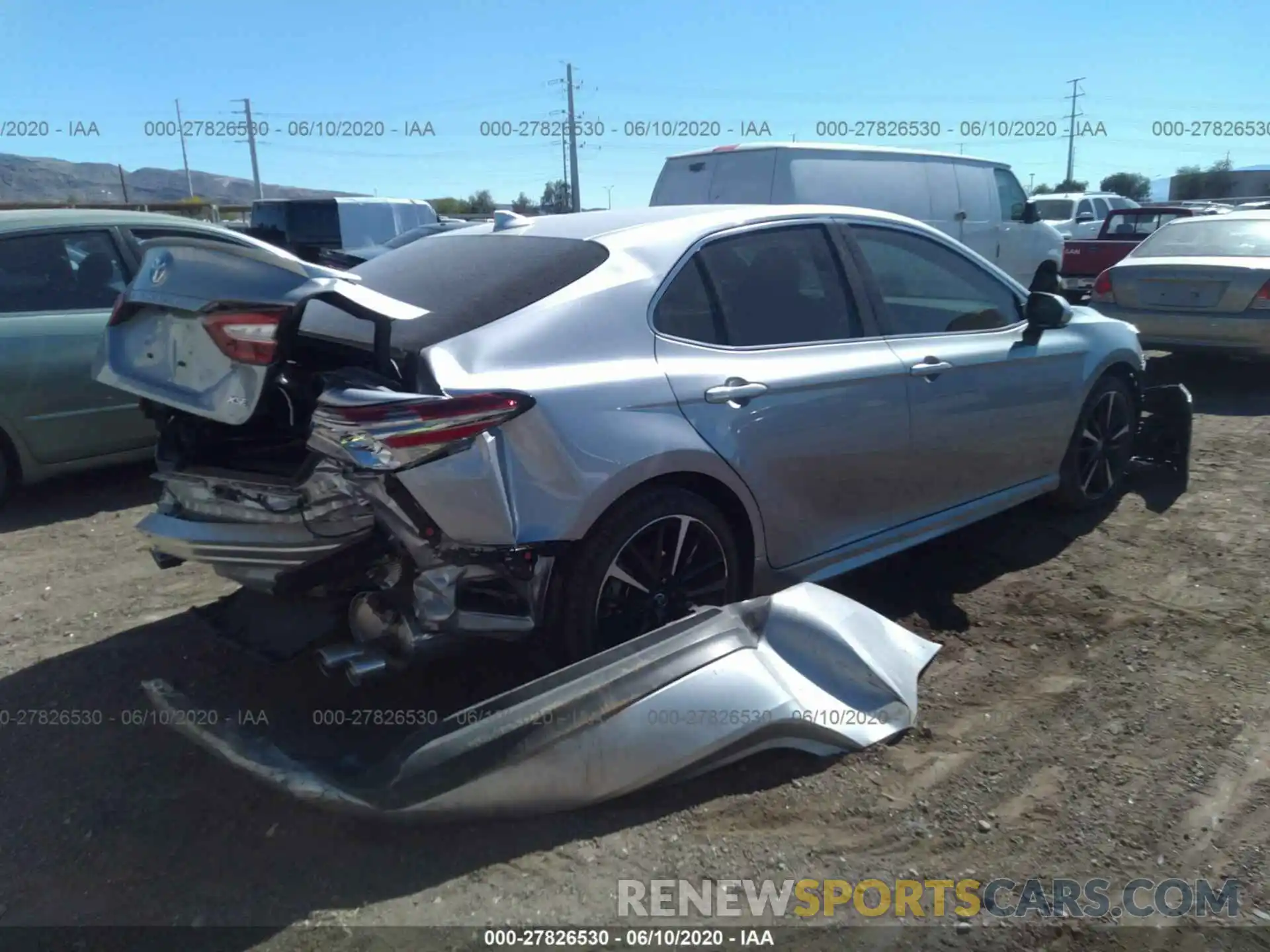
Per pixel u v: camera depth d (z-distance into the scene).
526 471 2.95
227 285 2.91
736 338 3.62
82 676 3.77
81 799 3.02
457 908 2.57
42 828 2.90
